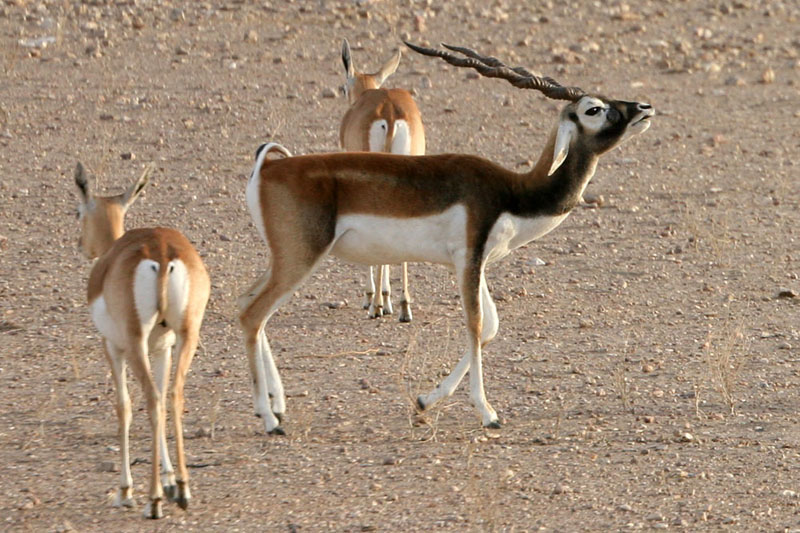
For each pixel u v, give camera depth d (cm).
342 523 1764
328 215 2169
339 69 5622
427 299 3009
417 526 1752
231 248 3356
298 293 3045
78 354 2569
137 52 5734
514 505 1831
